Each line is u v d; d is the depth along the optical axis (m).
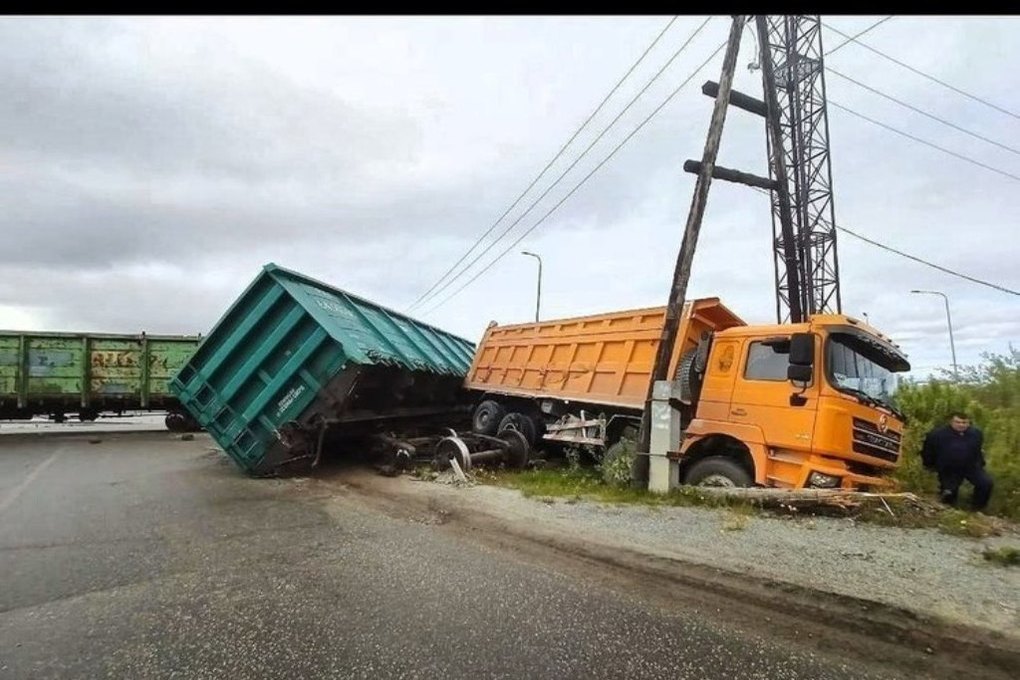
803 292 17.84
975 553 5.11
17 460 11.86
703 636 3.62
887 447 7.80
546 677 3.10
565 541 5.45
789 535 5.61
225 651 3.37
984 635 3.53
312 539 5.69
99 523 6.30
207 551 5.29
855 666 3.30
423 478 8.90
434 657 3.30
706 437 8.09
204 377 9.44
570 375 10.38
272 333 9.18
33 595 4.22
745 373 7.91
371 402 10.56
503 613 3.92
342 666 3.20
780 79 23.09
